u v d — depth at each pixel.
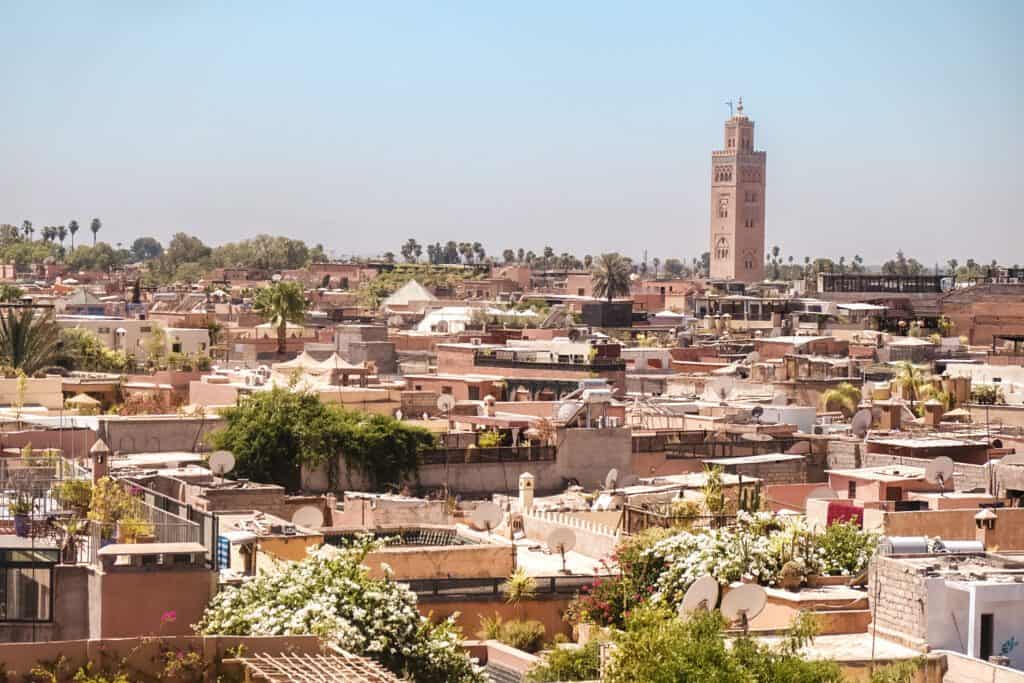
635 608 54.16
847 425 115.94
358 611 49.94
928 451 98.81
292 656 42.56
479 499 96.81
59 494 60.47
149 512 58.69
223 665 41.62
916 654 49.91
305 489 94.31
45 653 40.16
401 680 43.38
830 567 58.84
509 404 131.50
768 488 90.50
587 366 164.12
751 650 46.97
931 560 54.09
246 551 60.09
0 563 49.34
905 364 169.50
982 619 50.78
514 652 58.78
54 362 154.25
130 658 40.88
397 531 71.50
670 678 45.78
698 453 104.00
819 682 46.19
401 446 96.19
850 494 85.62
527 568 67.81
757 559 58.75
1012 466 84.06
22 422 97.31
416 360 198.25
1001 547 68.50
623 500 82.06
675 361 190.50
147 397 136.25
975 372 167.62
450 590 64.19
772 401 131.75
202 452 97.50
